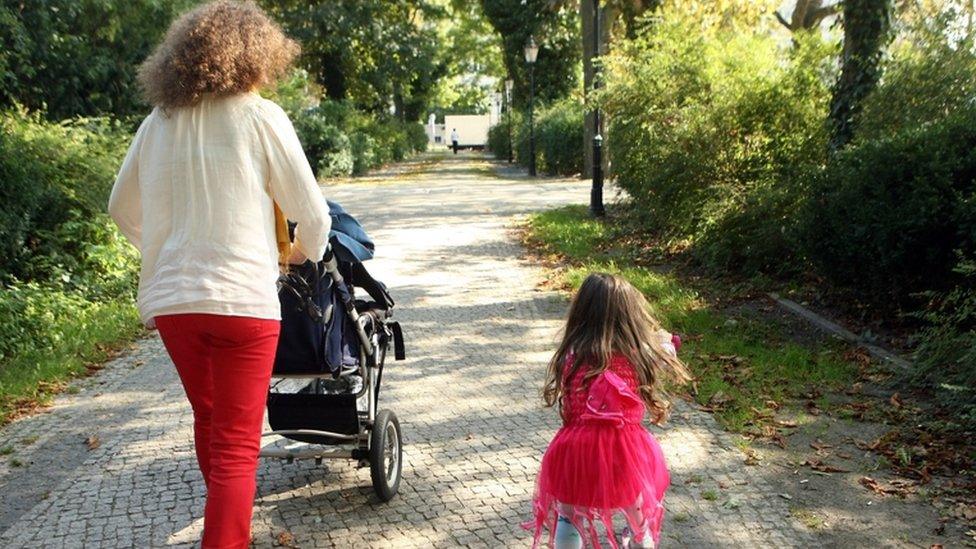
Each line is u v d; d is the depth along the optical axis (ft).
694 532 12.77
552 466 10.43
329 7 119.03
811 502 13.74
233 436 9.59
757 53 40.09
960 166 21.11
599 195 52.39
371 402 13.79
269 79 10.04
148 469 15.58
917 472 14.62
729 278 31.53
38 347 23.89
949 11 28.43
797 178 29.73
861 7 30.25
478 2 143.33
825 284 27.45
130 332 26.43
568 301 29.09
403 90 173.37
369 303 14.39
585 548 12.12
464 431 17.15
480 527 13.02
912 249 21.56
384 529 12.98
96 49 52.54
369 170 123.95
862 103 29.48
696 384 18.98
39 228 30.58
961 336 17.48
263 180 9.80
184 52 9.52
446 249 41.57
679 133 36.42
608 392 10.20
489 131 203.31
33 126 34.47
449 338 24.63
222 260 9.41
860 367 20.48
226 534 9.42
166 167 9.55
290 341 12.32
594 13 56.03
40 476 15.39
